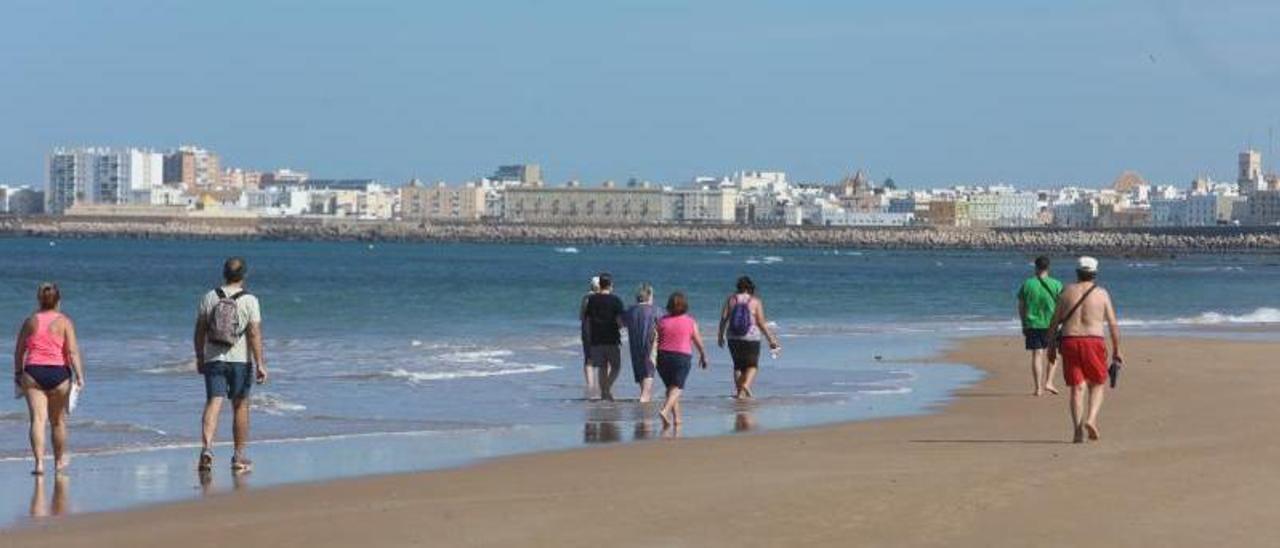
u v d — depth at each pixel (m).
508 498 18.39
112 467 21.55
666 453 22.73
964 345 49.31
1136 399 30.05
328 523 16.84
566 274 157.38
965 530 16.14
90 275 129.50
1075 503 17.52
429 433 25.91
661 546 15.59
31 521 17.14
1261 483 18.78
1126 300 98.81
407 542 15.83
